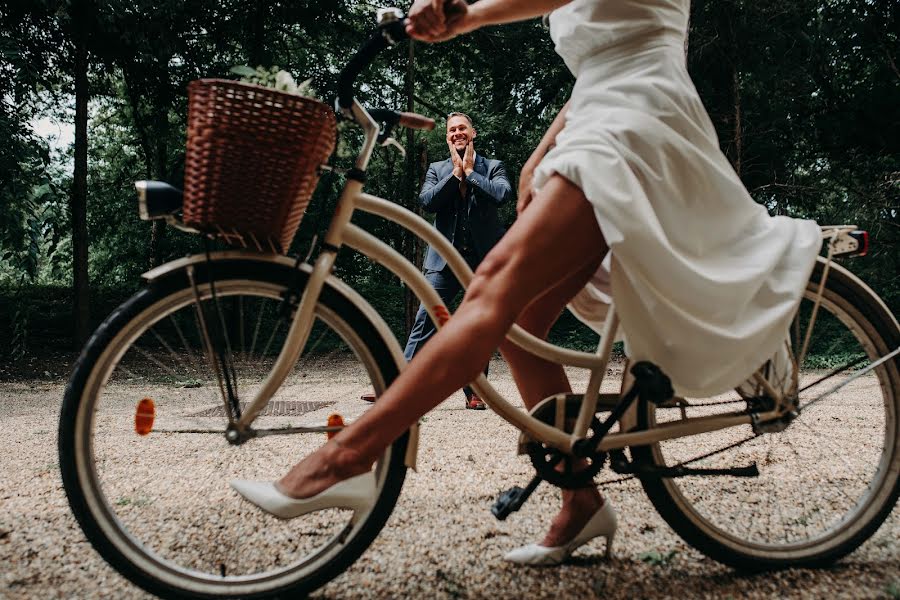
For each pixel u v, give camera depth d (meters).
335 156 1.81
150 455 3.37
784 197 15.09
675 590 1.84
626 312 1.71
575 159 1.69
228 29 15.40
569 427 1.92
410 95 15.02
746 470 1.95
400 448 1.82
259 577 1.79
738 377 1.78
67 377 9.62
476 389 1.83
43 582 1.91
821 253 2.01
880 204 13.95
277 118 1.58
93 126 19.45
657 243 1.65
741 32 13.84
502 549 2.16
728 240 1.81
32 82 11.23
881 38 15.27
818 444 3.66
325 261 1.81
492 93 18.19
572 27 1.85
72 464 1.71
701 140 1.80
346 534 1.81
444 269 5.18
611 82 1.81
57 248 17.14
